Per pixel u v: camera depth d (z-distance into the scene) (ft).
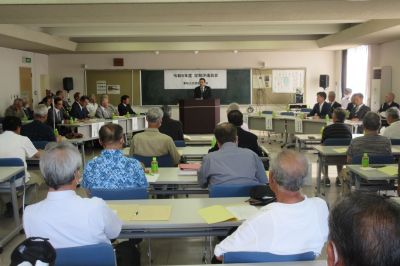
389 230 2.02
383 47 28.50
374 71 27.91
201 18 17.75
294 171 4.36
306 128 23.65
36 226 4.64
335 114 15.16
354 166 10.51
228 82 35.47
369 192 2.31
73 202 4.67
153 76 35.24
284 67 35.40
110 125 7.62
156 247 9.52
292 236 4.26
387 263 1.99
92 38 31.45
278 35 31.32
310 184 15.47
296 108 32.60
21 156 11.57
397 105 23.77
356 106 23.93
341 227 2.16
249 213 6.33
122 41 31.63
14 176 10.27
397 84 26.86
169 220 6.14
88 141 26.61
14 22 18.45
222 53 35.27
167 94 35.45
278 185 4.47
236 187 7.37
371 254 2.00
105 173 7.29
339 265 2.22
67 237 4.66
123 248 6.53
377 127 11.51
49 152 4.68
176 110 35.63
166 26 27.25
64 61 35.19
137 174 7.50
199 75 35.32
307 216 4.30
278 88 35.65
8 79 28.81
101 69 35.12
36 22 18.47
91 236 4.73
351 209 2.16
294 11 16.33
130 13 16.43
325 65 35.55
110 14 16.56
